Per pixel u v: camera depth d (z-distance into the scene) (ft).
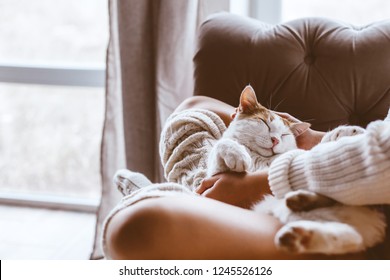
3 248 5.83
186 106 4.04
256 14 5.77
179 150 3.71
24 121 7.03
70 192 7.09
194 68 4.34
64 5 6.53
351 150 2.39
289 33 4.25
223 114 3.91
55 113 6.91
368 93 4.00
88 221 6.57
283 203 2.61
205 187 3.12
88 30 6.52
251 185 2.99
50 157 7.07
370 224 2.48
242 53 4.21
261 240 2.36
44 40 6.68
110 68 5.27
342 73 4.03
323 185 2.45
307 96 4.09
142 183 3.60
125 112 5.25
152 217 2.29
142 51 5.12
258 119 3.53
